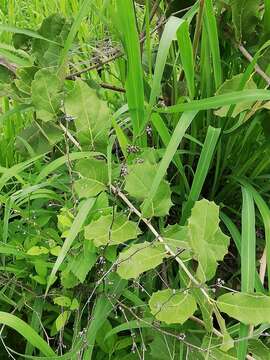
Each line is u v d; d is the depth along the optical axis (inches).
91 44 34.0
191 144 25.1
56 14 26.4
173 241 21.1
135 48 21.2
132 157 23.3
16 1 42.1
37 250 22.2
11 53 27.8
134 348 21.5
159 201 21.7
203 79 24.6
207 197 26.3
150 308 20.2
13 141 29.2
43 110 23.6
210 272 19.8
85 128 23.1
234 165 25.6
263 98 20.4
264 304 19.3
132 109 22.2
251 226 21.5
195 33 24.1
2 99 30.7
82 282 21.2
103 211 22.0
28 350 22.2
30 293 23.1
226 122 24.2
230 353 19.8
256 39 25.1
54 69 26.2
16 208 24.1
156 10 26.6
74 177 25.0
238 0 23.8
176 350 21.1
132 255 20.1
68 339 22.9
